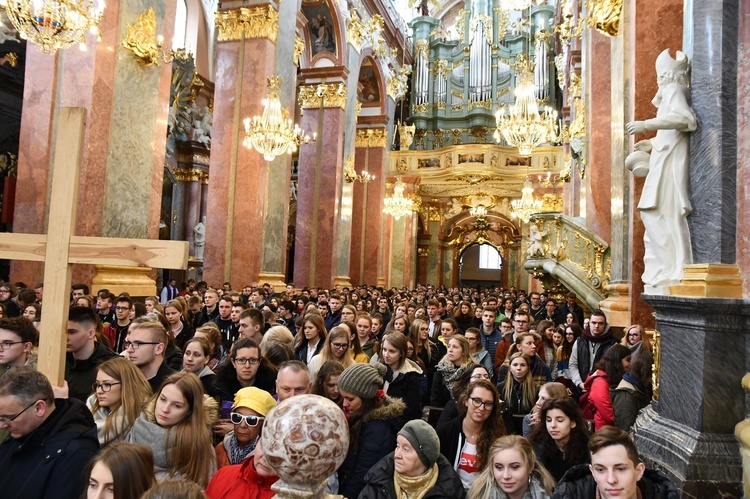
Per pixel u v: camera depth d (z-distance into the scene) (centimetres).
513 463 240
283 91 1319
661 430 346
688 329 339
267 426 117
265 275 1241
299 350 550
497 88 2848
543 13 2830
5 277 1319
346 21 1850
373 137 2367
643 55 565
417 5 3031
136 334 329
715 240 351
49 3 589
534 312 1100
